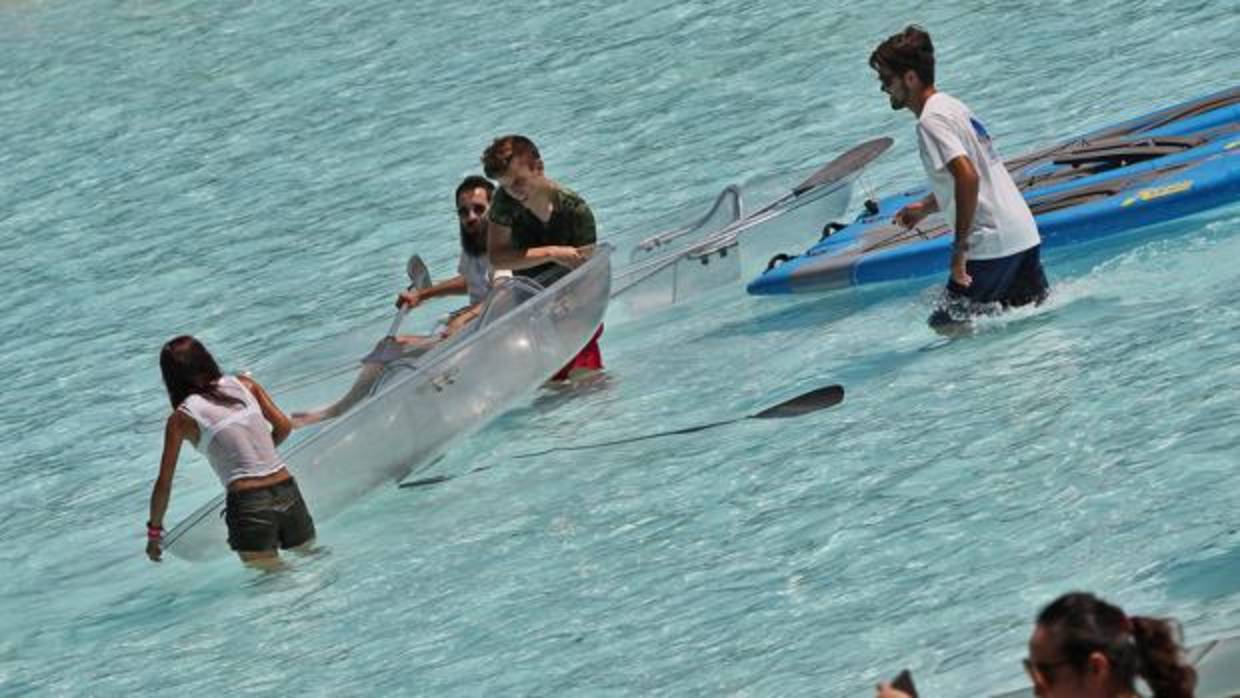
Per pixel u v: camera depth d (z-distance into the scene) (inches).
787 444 1201.4
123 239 2186.3
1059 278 1373.0
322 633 1075.9
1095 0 2233.0
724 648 942.4
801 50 2338.8
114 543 1302.9
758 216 1598.2
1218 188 1406.3
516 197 1359.5
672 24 2588.6
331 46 2896.2
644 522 1134.4
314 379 1406.3
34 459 1526.8
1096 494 1011.3
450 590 1098.7
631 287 1553.9
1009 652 856.9
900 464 1123.3
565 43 2623.0
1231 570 886.4
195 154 2495.1
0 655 1139.9
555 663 970.7
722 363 1397.6
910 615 927.7
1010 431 1129.4
